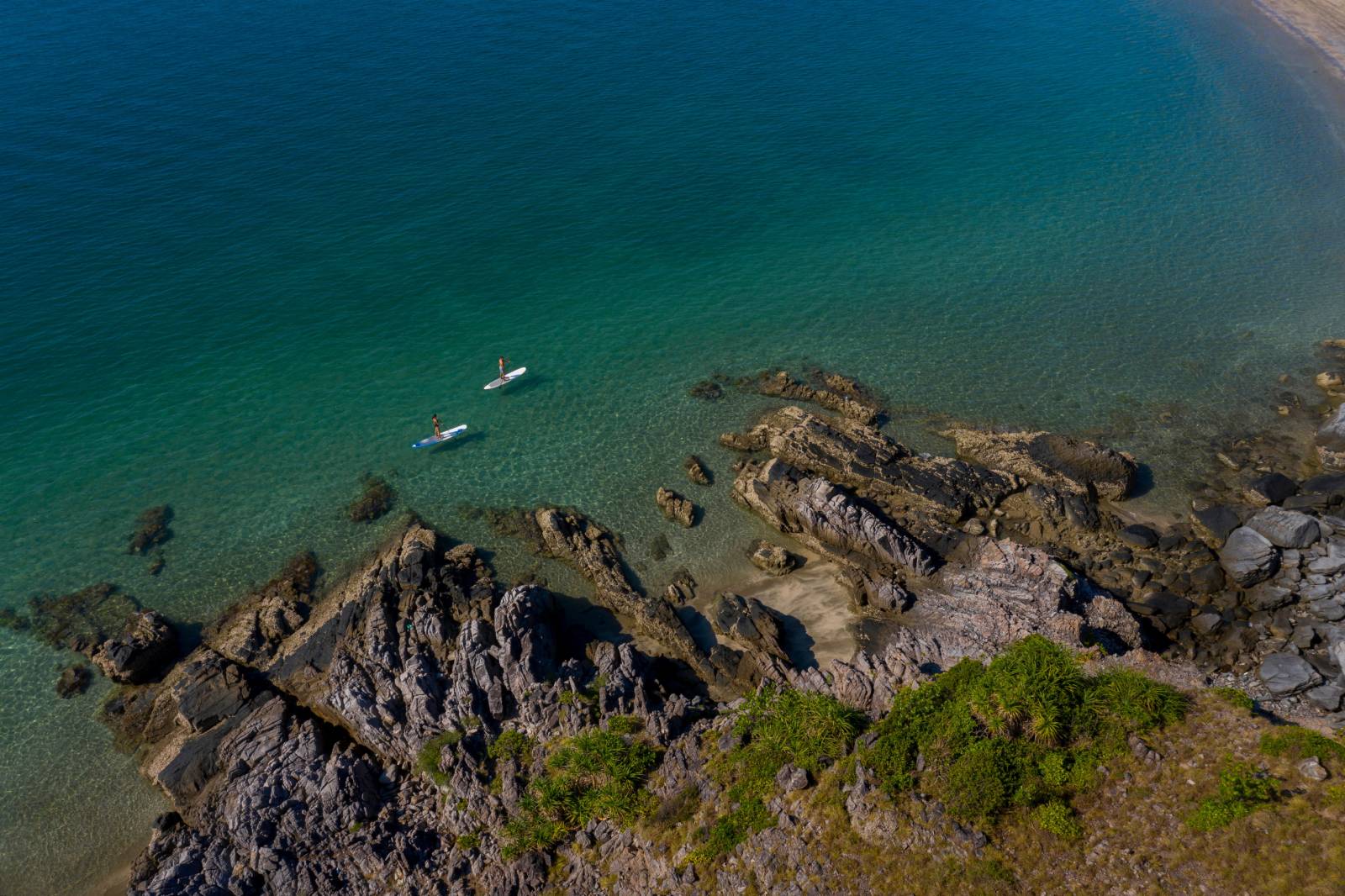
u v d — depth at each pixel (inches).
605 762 1825.8
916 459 2755.9
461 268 3865.7
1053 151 4781.0
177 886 1720.0
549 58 5689.0
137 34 5728.3
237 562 2593.5
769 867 1557.6
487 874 1707.7
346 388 3255.4
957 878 1444.4
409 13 6279.5
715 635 2353.6
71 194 4077.3
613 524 2706.7
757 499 2677.2
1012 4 6737.2
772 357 3408.0
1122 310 3567.9
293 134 4692.4
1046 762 1571.1
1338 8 6550.2
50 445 2957.7
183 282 3646.7
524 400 3218.5
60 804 2012.8
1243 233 4013.3
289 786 1887.3
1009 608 2225.6
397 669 2160.4
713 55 5797.2
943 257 3983.8
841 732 1742.1
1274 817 1393.9
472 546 2598.4
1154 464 2797.7
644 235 4131.4
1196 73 5600.4
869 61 5782.5
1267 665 2060.8
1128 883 1393.9
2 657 2315.5
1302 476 2684.5
